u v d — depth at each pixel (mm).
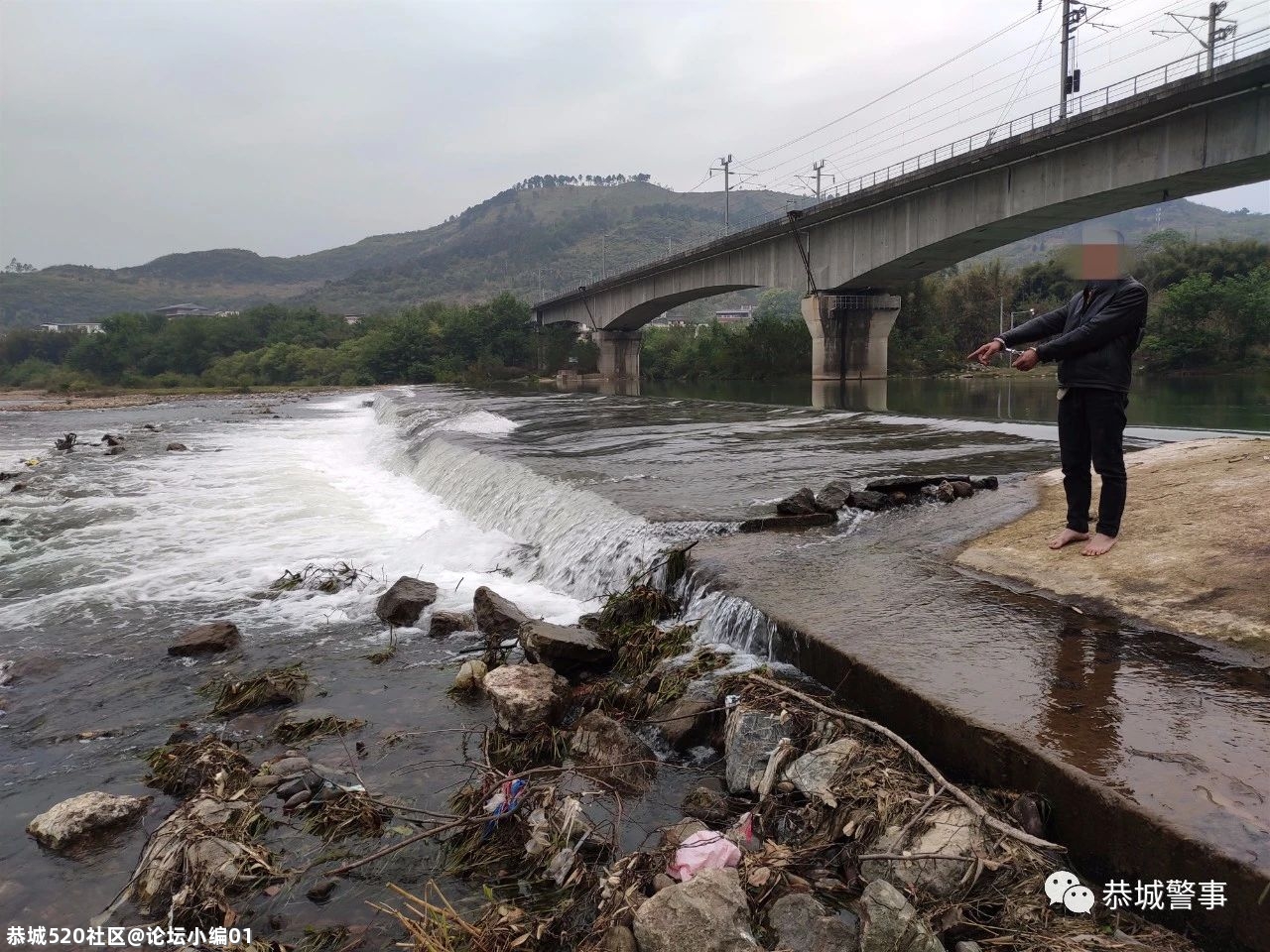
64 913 3773
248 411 45531
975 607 5539
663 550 7652
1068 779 3322
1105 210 32969
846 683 4727
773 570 6715
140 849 4289
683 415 23703
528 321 97750
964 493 9164
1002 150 32094
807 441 15961
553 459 13844
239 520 12789
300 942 3494
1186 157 27547
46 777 5082
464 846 4125
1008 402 33906
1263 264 59562
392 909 3686
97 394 80938
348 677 6555
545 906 3619
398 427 25016
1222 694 4008
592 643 6328
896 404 33500
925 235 38719
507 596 8414
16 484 16281
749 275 54312
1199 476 7543
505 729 5309
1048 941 2857
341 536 11641
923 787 3721
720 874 3301
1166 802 3076
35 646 7531
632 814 4273
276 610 8375
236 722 5793
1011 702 4020
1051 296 72938
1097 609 5289
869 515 8711
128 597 8891
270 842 4227
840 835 3621
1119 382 5797
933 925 3010
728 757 4559
